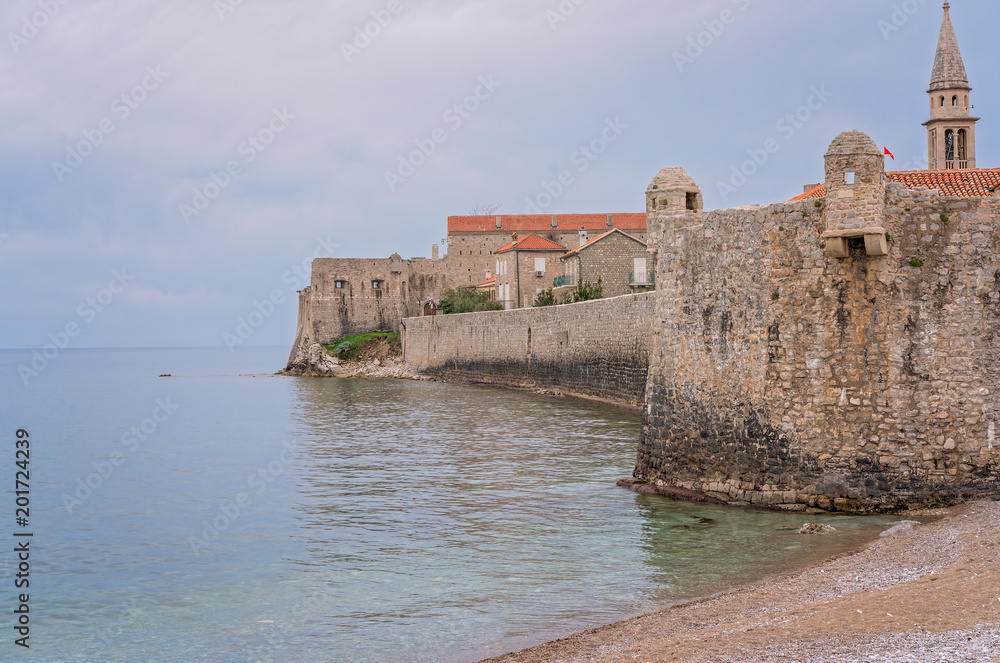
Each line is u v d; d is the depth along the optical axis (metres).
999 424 18.95
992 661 10.05
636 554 19.12
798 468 20.02
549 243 121.56
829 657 10.98
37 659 15.64
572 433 43.28
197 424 58.16
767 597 15.15
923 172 29.62
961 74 68.06
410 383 99.94
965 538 16.22
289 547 22.67
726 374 21.50
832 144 18.98
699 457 22.48
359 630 16.23
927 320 19.12
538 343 76.44
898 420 19.19
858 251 19.30
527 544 21.25
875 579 15.00
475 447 39.56
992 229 19.02
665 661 11.75
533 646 14.50
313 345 129.12
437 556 20.84
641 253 100.44
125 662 15.38
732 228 21.17
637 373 55.66
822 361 19.70
